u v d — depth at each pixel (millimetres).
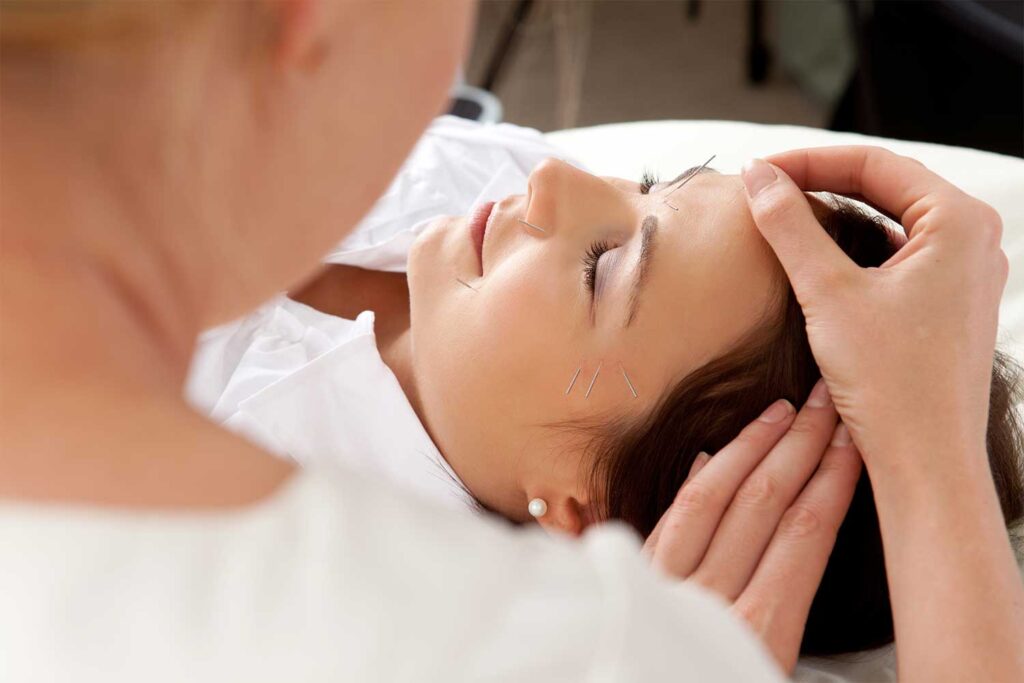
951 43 2182
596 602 414
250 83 430
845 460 918
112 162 408
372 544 393
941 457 849
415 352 1162
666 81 3311
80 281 393
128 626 372
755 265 1042
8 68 398
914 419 860
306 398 1154
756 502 886
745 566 866
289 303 1308
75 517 377
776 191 989
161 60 404
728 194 1091
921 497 844
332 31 435
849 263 934
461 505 1175
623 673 398
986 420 907
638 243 1065
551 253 1083
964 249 928
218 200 440
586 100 3229
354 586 381
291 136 449
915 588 823
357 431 1165
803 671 1003
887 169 1044
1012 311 1378
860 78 2320
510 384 1075
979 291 917
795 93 3254
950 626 801
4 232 388
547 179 1108
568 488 1090
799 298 933
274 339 1256
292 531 388
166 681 375
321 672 375
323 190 478
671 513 898
